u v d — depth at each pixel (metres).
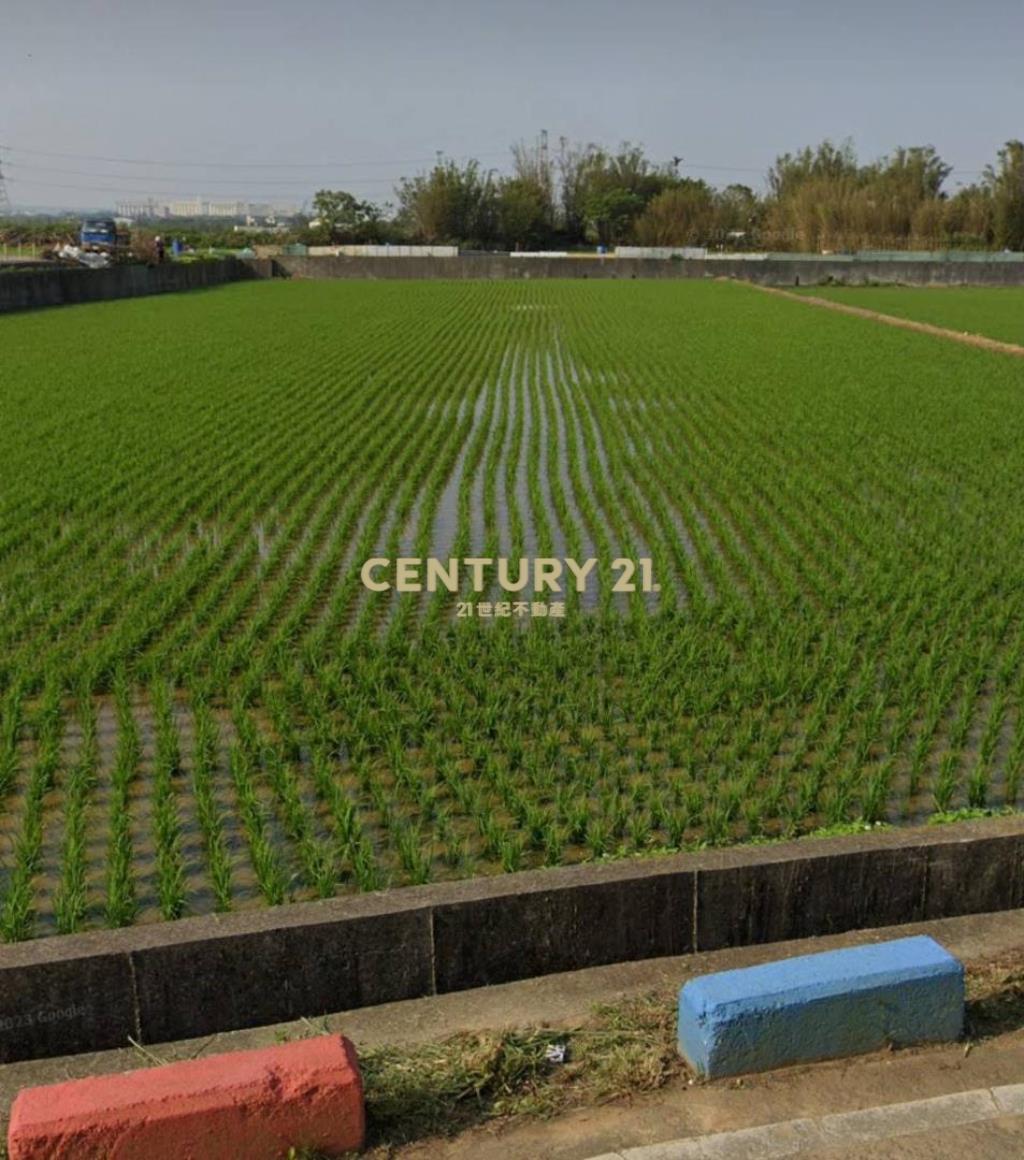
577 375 26.98
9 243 74.12
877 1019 4.75
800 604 11.34
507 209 93.88
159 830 7.22
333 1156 4.23
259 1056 4.25
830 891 5.74
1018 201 83.31
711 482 16.38
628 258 69.00
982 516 14.44
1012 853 5.96
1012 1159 4.24
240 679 9.62
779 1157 4.25
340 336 35.00
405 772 7.93
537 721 8.80
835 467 17.06
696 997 4.64
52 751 8.26
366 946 5.21
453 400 23.39
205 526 14.15
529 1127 4.42
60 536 13.68
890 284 65.19
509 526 14.40
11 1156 3.94
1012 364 28.31
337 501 15.12
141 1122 3.98
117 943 5.01
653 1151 4.28
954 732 8.67
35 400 22.45
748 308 45.75
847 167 102.50
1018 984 5.26
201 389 24.09
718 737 8.50
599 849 7.13
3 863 7.11
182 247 82.19
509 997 5.28
